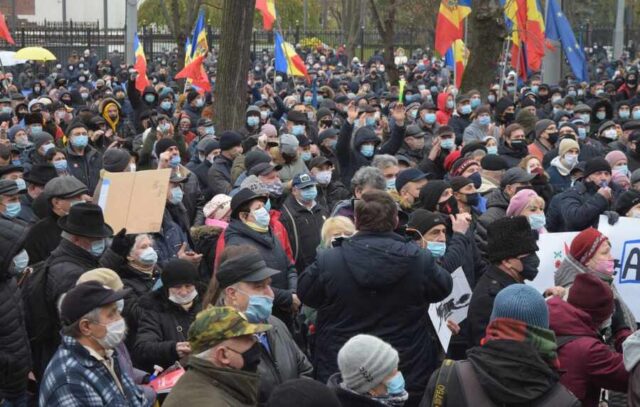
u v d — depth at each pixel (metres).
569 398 5.87
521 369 5.87
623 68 49.22
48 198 10.08
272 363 7.41
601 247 8.45
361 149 15.73
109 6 81.94
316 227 11.51
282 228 10.73
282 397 4.82
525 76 29.09
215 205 10.87
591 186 12.18
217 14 62.56
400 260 7.65
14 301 8.50
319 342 8.00
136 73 24.73
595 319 7.20
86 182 16.12
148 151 13.91
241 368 5.78
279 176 13.66
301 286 7.96
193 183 13.50
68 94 29.38
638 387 6.43
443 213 9.95
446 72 35.47
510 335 6.04
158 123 17.48
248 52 20.27
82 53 64.00
